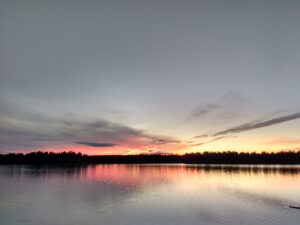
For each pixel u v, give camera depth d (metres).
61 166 162.12
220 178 78.94
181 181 68.75
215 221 26.52
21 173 95.00
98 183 62.38
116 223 25.78
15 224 25.84
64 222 26.28
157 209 31.86
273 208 32.69
